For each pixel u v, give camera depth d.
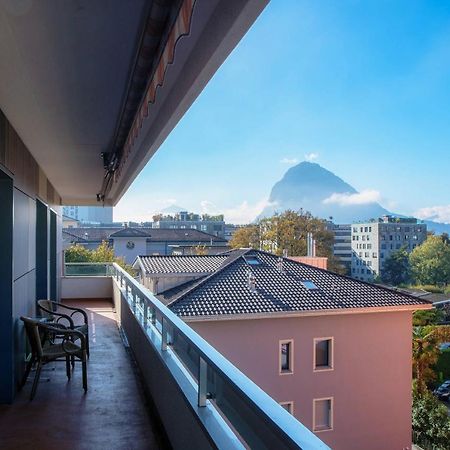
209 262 13.88
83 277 11.21
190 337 2.38
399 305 9.40
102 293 11.23
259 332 9.43
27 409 3.87
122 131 4.12
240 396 1.55
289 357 9.45
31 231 5.29
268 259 13.00
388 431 9.07
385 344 9.60
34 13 2.08
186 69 2.40
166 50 1.89
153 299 3.94
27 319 4.18
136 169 4.99
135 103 3.27
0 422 3.60
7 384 4.01
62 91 3.13
